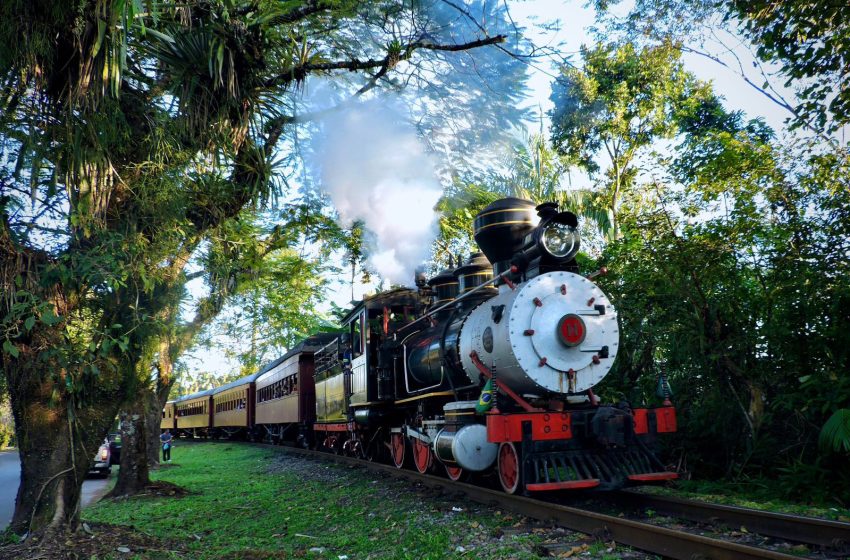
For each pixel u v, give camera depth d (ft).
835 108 24.30
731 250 26.35
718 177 26.96
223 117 21.43
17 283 17.53
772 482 23.18
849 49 23.68
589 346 23.65
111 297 19.63
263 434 86.94
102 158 18.58
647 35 35.83
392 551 17.71
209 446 87.81
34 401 19.54
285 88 23.97
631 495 22.11
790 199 25.59
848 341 22.74
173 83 20.70
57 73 18.69
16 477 52.60
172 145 20.89
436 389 30.66
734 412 26.21
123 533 20.08
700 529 17.98
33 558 17.11
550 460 21.74
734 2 26.68
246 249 29.50
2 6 17.10
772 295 25.18
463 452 24.53
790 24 24.76
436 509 22.97
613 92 48.55
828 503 20.61
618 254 31.58
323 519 23.43
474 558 16.19
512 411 23.90
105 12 16.90
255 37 21.43
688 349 26.76
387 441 40.70
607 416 21.56
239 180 24.35
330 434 53.98
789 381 24.73
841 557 14.21
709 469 26.81
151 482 35.78
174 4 19.62
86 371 18.57
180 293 21.27
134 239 19.60
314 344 64.34
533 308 23.24
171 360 22.25
